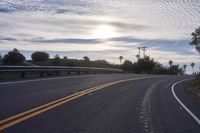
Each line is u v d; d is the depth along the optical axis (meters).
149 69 97.25
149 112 13.40
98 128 9.97
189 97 20.62
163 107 15.11
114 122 10.98
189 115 13.06
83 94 18.48
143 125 10.70
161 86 28.72
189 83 35.69
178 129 10.30
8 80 24.38
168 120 11.79
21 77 27.75
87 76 34.75
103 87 23.41
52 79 27.48
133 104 15.55
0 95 16.39
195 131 10.07
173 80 39.22
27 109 12.67
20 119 10.79
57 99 15.76
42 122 10.51
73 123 10.55
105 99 16.91
